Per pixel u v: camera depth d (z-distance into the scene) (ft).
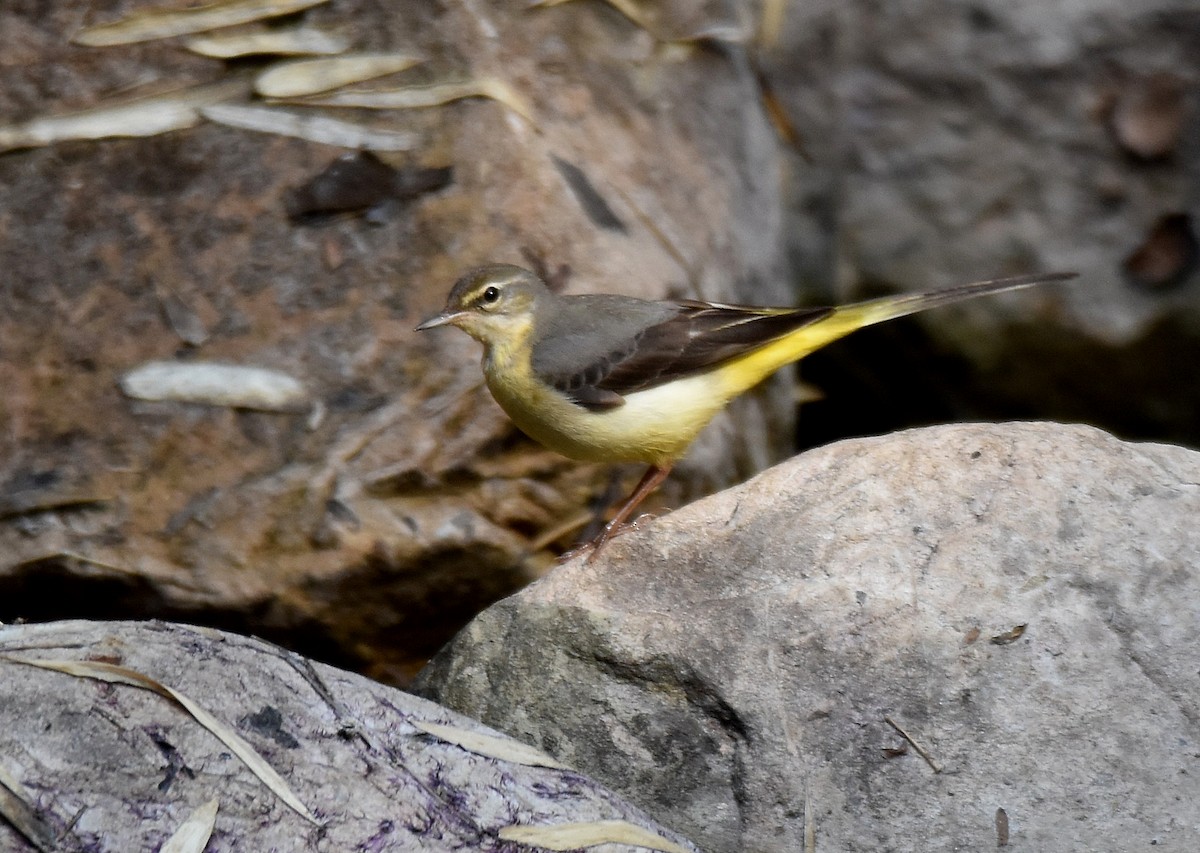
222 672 24.98
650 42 43.93
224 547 34.99
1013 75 48.75
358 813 23.66
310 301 37.50
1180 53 47.83
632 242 39.83
